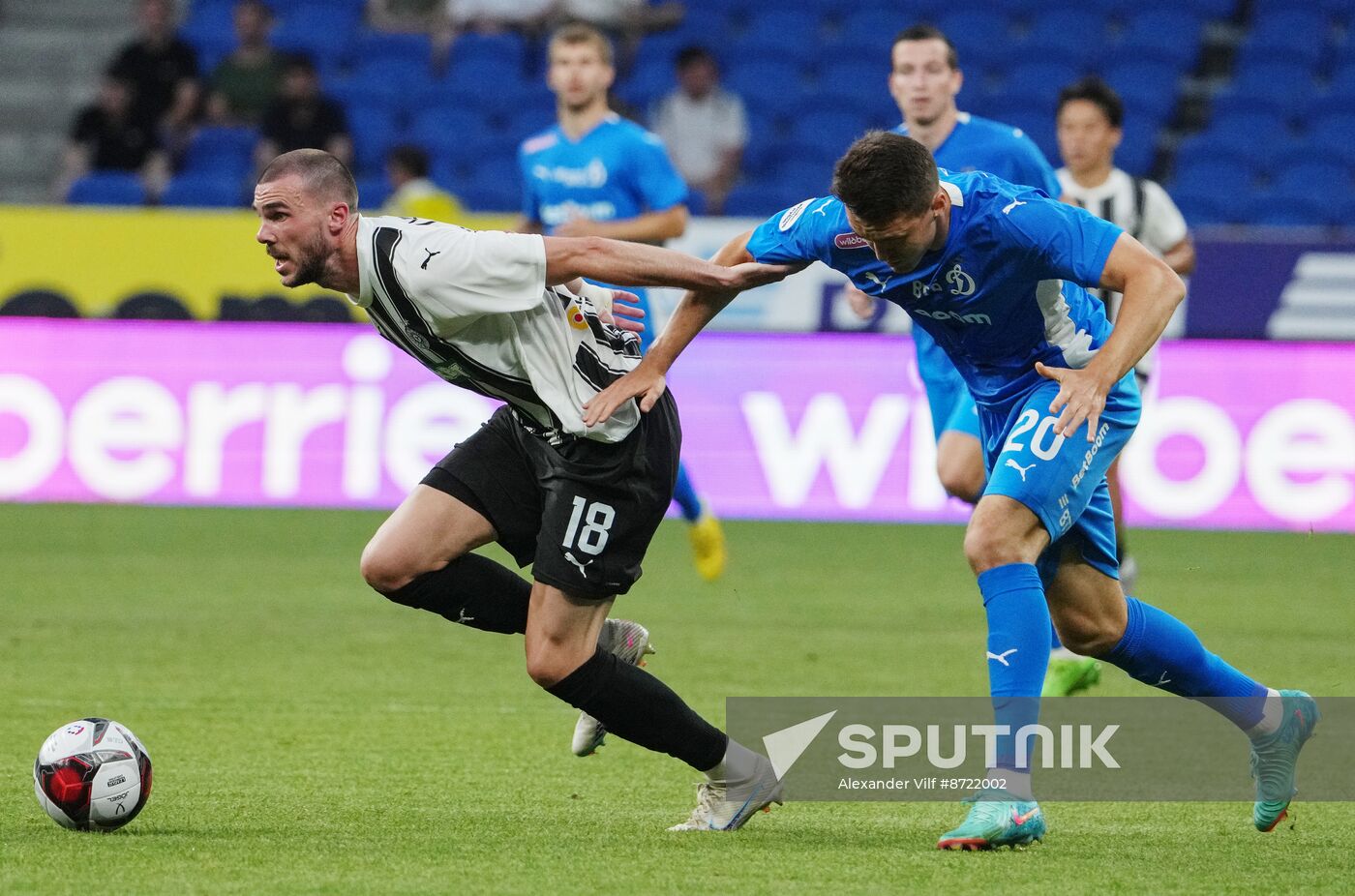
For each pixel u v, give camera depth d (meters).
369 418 41.62
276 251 13.58
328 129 53.22
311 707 20.83
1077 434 14.67
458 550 15.38
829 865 13.43
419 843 14.09
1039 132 55.34
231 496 41.97
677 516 43.69
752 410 41.38
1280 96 58.62
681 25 61.69
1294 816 15.88
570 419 14.26
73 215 43.53
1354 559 36.94
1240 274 40.06
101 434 42.09
